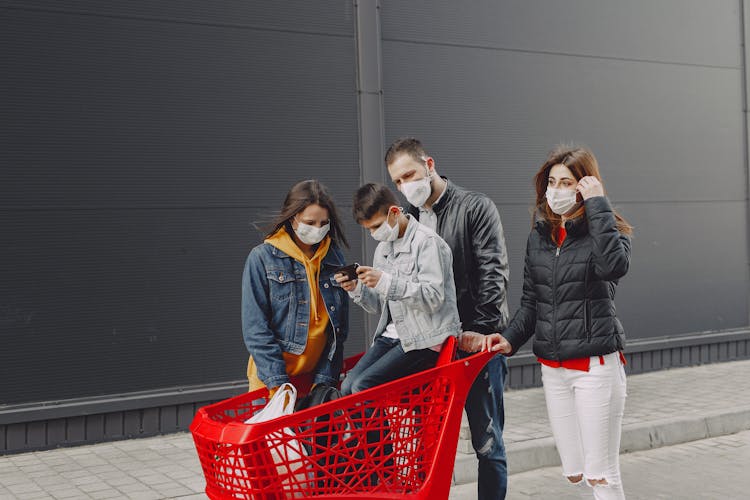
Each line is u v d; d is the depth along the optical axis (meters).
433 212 3.85
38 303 6.04
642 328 8.69
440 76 7.64
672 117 8.88
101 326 6.24
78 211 6.16
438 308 3.40
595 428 3.29
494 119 7.90
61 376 6.11
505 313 3.78
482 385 3.75
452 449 3.06
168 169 6.47
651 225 8.77
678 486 5.13
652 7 8.73
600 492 3.32
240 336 6.73
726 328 9.21
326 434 2.87
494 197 7.91
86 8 6.19
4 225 5.94
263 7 6.83
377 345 3.54
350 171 7.21
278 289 3.41
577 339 3.29
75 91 6.16
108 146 6.27
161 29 6.45
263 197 6.83
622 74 8.58
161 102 6.45
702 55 9.05
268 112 6.86
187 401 6.48
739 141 9.28
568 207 3.36
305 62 7.01
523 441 5.79
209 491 2.93
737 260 9.27
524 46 8.04
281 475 2.76
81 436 6.13
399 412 3.03
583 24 8.34
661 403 7.01
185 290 6.53
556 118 8.22
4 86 5.94
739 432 6.56
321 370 3.49
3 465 5.62
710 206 9.12
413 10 7.51
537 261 3.46
